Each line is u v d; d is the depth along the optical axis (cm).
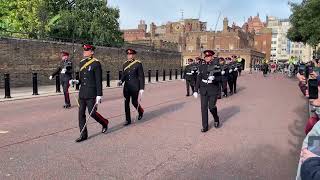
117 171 641
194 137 916
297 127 1059
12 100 1672
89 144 827
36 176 608
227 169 666
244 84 2889
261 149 810
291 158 741
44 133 937
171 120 1155
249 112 1342
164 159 720
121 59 3638
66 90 1416
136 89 1082
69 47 2811
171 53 4891
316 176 243
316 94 765
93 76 877
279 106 1511
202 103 986
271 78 3962
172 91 2245
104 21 3622
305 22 2750
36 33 2934
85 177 607
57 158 713
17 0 3033
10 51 2269
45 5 3278
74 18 3391
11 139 867
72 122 1096
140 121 1130
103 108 1414
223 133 969
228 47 8231
